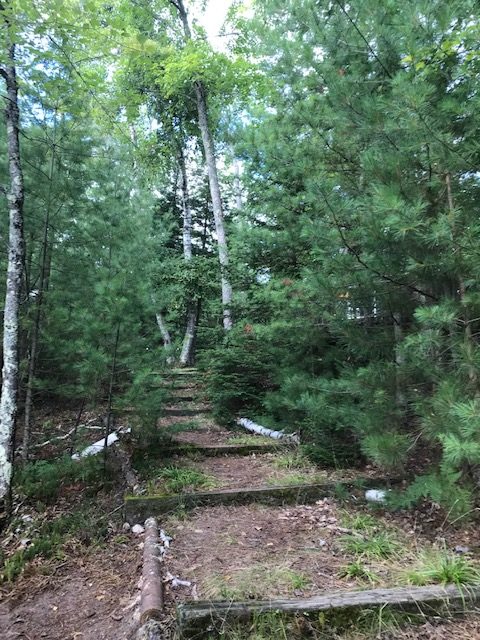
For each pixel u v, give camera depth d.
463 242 3.38
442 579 3.06
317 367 6.22
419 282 4.09
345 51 4.69
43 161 6.61
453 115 3.61
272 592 3.05
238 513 4.52
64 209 6.83
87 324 5.61
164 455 6.11
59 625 3.18
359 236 4.18
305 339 5.57
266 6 5.46
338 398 4.88
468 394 3.55
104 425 6.96
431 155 3.62
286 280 5.86
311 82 5.19
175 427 6.19
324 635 2.67
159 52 9.77
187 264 12.83
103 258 7.13
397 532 3.91
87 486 5.41
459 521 3.82
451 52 3.82
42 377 6.90
